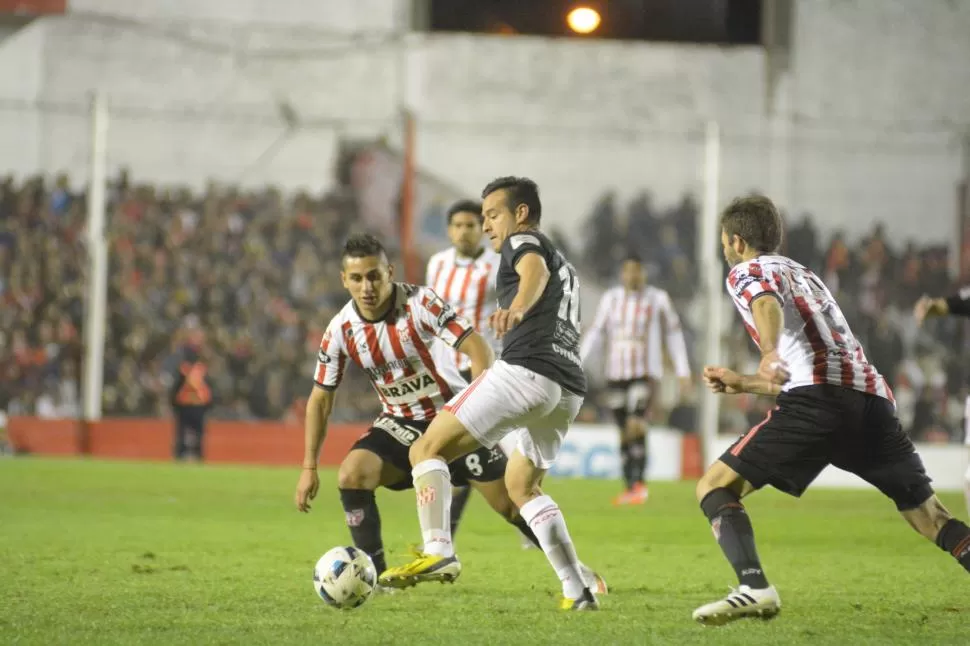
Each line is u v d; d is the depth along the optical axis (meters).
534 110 82.81
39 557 23.06
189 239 75.00
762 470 15.84
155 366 70.50
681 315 77.69
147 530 28.98
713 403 60.06
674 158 82.38
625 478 41.66
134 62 80.00
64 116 77.62
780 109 83.62
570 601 17.03
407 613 16.61
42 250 73.19
